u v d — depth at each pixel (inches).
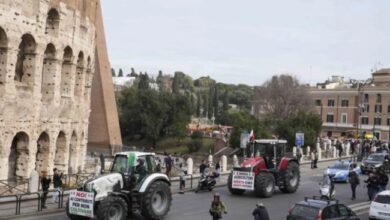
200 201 1317.7
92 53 1754.4
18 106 1314.0
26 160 1378.0
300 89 4190.5
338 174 1761.8
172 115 4023.1
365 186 1699.1
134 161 1043.3
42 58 1392.7
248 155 1571.1
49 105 1444.4
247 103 7731.3
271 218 1107.9
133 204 1025.5
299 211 874.1
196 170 1955.0
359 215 1184.8
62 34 1473.9
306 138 2849.4
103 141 2723.9
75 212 969.5
